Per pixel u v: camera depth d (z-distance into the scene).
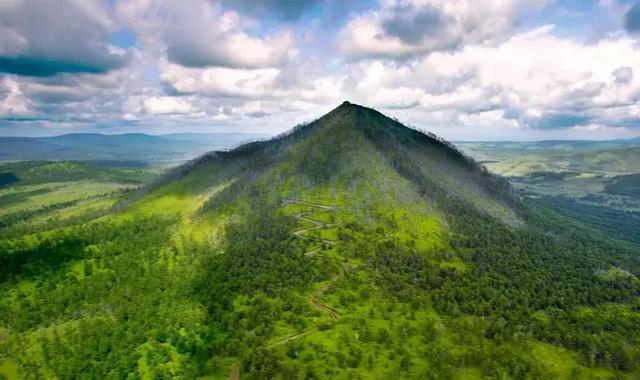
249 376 164.38
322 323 198.00
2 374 183.62
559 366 192.38
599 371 192.12
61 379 177.62
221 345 185.62
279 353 176.38
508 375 181.38
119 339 196.88
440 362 180.00
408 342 191.75
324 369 168.00
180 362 180.00
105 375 175.62
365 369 171.50
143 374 173.50
